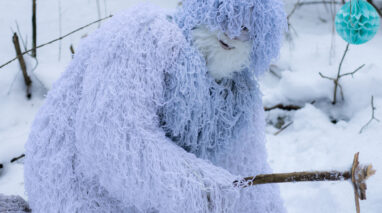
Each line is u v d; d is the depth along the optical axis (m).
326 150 2.78
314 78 3.14
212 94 1.61
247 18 1.49
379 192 2.26
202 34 1.53
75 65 1.67
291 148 2.87
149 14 1.58
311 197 2.45
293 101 3.16
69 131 1.65
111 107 1.47
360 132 2.78
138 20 1.56
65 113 1.64
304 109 3.04
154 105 1.53
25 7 3.71
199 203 1.48
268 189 1.86
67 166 1.66
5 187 2.55
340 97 3.06
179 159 1.50
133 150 1.45
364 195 1.25
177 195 1.45
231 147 1.77
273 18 1.53
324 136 2.87
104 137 1.47
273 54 1.61
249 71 1.70
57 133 1.66
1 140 2.82
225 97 1.67
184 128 1.61
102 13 3.74
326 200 2.40
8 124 2.95
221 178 1.52
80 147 1.57
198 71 1.53
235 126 1.74
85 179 1.66
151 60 1.51
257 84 1.74
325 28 3.74
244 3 1.47
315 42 3.53
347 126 2.89
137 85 1.48
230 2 1.47
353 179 1.27
